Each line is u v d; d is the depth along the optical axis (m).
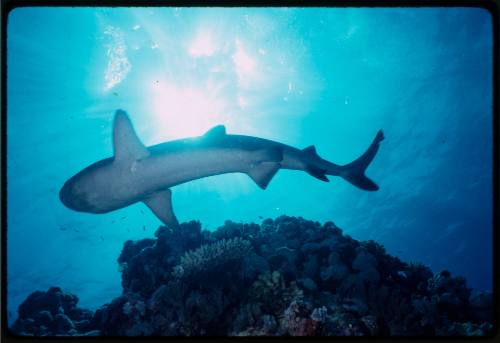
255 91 20.02
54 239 21.00
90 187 4.85
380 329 4.70
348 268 5.38
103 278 23.67
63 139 17.95
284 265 5.52
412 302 5.11
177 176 4.98
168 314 4.79
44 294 6.69
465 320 5.38
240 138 5.12
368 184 6.51
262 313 4.58
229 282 5.01
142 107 18.19
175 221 5.59
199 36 16.44
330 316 4.62
